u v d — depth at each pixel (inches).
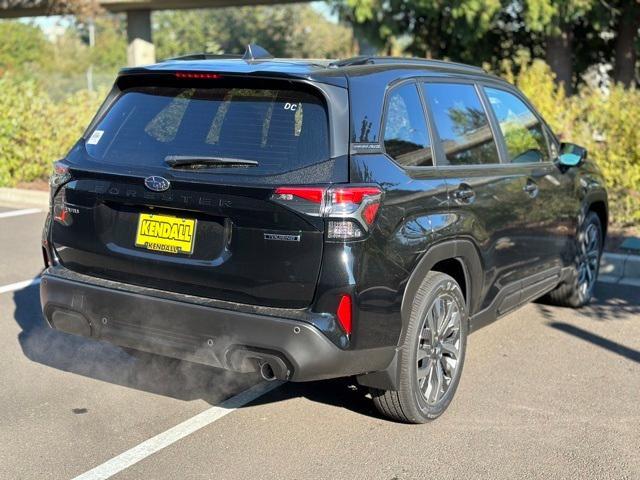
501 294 209.3
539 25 645.9
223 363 156.5
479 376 210.5
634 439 174.9
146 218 164.1
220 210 154.6
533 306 278.7
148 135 169.6
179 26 1611.7
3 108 491.5
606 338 245.4
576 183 253.3
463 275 191.3
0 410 181.5
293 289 151.4
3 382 197.8
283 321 149.6
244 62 172.9
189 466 158.1
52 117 509.7
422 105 184.1
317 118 157.0
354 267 150.3
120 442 167.6
